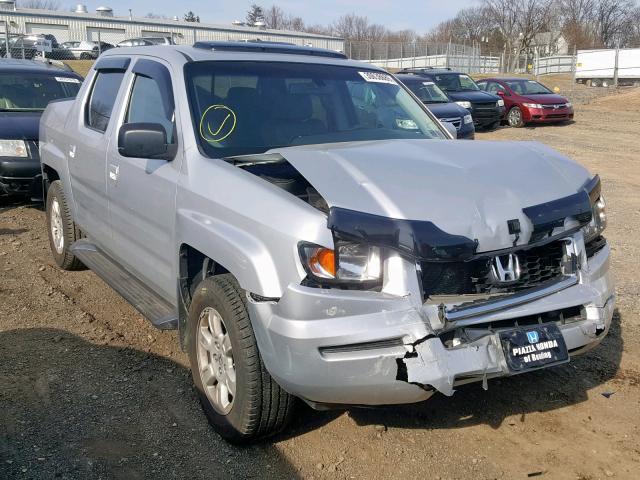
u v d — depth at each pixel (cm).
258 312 312
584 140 1752
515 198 326
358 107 461
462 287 315
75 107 583
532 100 2008
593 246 366
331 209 298
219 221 348
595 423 379
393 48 4897
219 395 360
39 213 884
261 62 451
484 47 7044
